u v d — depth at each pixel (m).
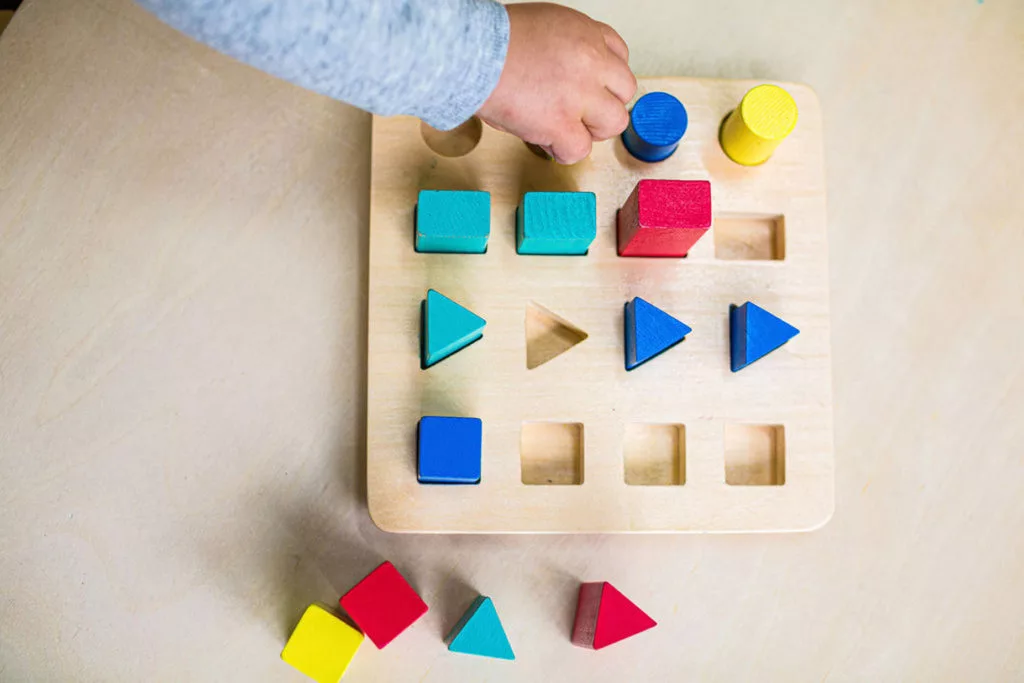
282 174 0.67
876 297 0.68
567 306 0.63
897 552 0.66
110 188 0.65
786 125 0.61
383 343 0.62
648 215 0.56
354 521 0.64
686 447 0.63
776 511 0.63
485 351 0.62
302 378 0.65
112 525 0.62
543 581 0.64
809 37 0.71
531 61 0.55
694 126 0.66
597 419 0.62
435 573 0.64
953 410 0.67
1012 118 0.71
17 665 0.60
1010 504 0.66
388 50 0.46
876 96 0.70
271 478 0.64
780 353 0.64
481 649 0.60
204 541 0.63
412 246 0.63
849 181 0.69
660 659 0.64
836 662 0.64
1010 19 0.72
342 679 0.62
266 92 0.67
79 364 0.63
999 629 0.65
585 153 0.60
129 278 0.64
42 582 0.61
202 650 0.62
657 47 0.70
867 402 0.67
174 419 0.63
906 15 0.71
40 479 0.62
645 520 0.62
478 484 0.61
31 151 0.64
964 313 0.68
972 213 0.69
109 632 0.61
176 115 0.66
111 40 0.66
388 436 0.61
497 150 0.64
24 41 0.65
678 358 0.63
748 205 0.65
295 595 0.63
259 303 0.65
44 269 0.64
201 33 0.42
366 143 0.68
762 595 0.65
